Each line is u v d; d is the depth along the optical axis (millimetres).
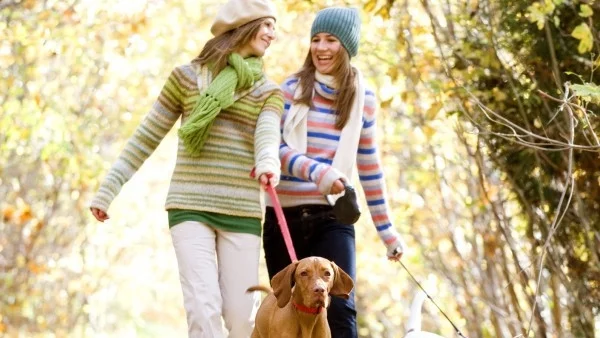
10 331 24391
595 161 11844
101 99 23688
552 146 11961
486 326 16656
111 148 25703
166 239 30875
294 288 7773
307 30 20719
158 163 29031
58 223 25797
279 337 7809
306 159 8828
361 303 24625
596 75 11766
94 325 29141
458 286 17031
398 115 18594
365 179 9500
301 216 9016
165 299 37156
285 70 20391
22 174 24500
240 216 8555
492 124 12562
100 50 22250
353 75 9258
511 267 14805
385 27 15375
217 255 8648
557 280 12664
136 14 21547
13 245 25406
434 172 15695
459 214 16312
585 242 12117
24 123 21844
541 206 12352
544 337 12938
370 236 21922
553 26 11969
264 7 8805
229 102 8508
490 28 12414
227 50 8672
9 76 21469
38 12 21469
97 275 27781
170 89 8820
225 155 8578
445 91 12977
